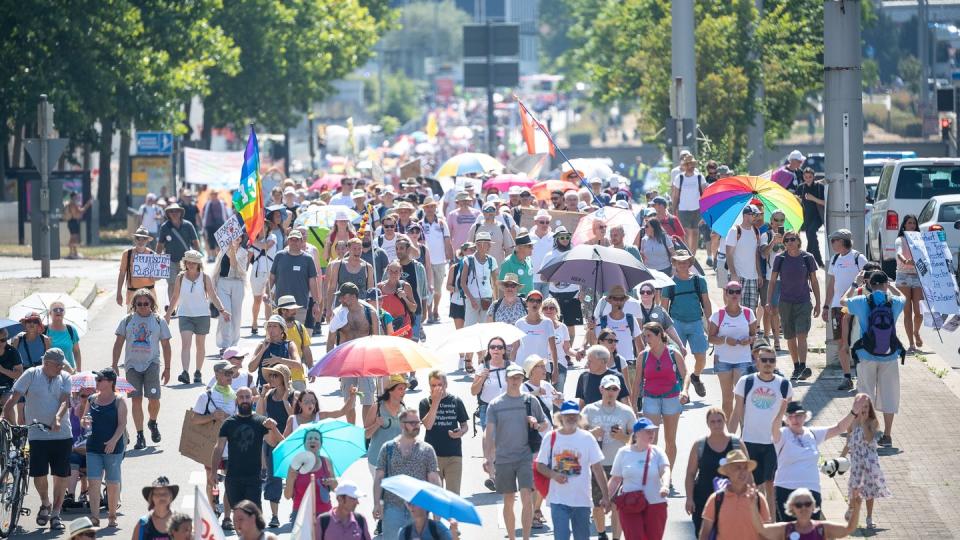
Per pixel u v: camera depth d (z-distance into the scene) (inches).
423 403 1670.8
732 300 2010.3
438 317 3112.7
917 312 2588.6
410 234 2871.6
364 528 1378.0
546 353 1988.2
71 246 4803.2
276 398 1788.9
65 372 1827.0
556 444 1501.0
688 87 3828.7
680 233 2741.1
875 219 3580.2
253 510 1326.3
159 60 5949.8
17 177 5506.9
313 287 2618.1
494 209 2974.9
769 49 5580.7
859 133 2475.4
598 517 1614.2
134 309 2121.1
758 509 1392.7
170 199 4461.1
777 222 2647.6
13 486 1752.0
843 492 1829.5
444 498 1301.7
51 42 5595.5
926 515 1707.7
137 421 2114.9
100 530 1752.0
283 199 3644.2
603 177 4357.8
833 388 2277.3
